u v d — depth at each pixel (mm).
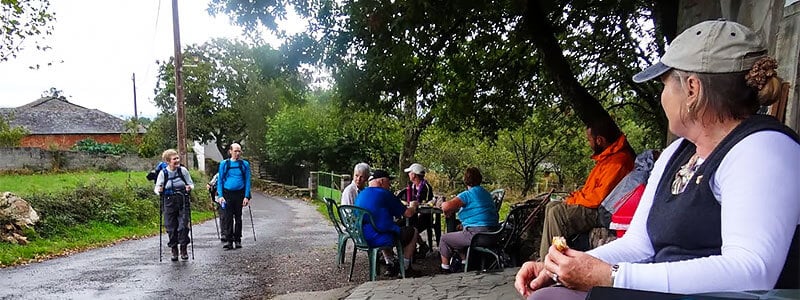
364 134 13844
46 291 5781
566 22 8391
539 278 1689
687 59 1342
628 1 7586
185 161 16094
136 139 32156
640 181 3357
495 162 18859
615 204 3445
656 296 1180
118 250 8633
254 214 15602
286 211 16734
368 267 6957
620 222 3369
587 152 18078
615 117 13672
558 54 7223
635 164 3596
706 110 1333
